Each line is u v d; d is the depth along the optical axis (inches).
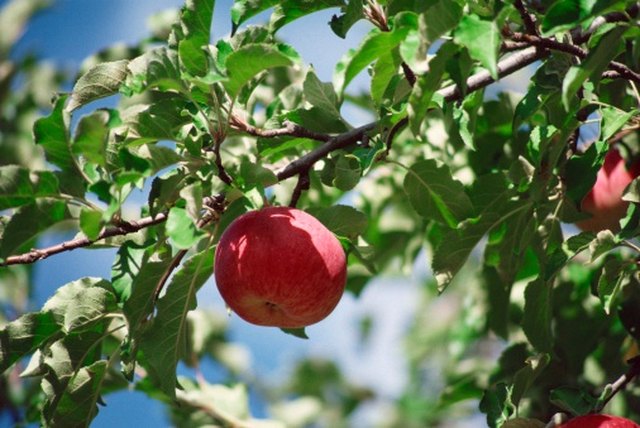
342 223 64.9
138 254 62.6
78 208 61.1
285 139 65.4
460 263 66.5
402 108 63.4
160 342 63.3
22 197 60.1
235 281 62.9
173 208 60.4
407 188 65.9
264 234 62.7
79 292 63.6
